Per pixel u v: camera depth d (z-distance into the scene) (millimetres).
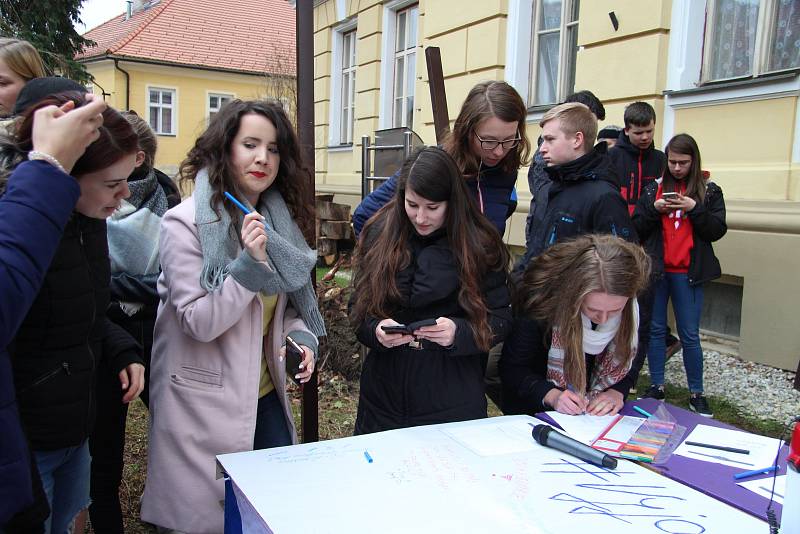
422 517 1236
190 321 1668
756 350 4316
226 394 1767
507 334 2008
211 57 22703
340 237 8602
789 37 4305
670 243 3635
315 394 2479
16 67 2129
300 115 2375
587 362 2123
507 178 2445
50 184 1153
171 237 1738
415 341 1914
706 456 1617
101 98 1304
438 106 3600
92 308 1503
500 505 1301
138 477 2797
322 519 1215
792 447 1144
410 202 1895
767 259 4242
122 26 24578
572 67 6023
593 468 1509
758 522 1277
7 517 1189
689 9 4734
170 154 22469
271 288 1792
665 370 4359
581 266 1865
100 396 1973
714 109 4641
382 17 9141
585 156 2529
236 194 1785
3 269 1083
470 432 1712
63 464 1639
